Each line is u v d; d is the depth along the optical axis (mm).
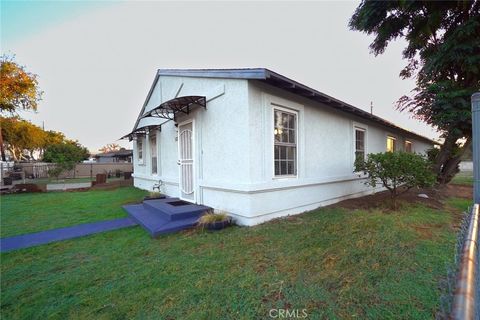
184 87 6691
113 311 2107
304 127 5875
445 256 2916
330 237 3527
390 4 8039
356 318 1889
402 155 5465
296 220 4836
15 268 3023
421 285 2299
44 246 3811
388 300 2086
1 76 17312
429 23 7910
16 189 10930
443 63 7422
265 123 4859
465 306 759
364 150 8648
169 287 2443
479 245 1705
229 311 2031
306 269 2695
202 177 5801
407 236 3555
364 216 4465
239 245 3531
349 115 7738
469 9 7422
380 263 2738
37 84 19062
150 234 4230
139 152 12055
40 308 2199
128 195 9477
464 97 7250
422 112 8398
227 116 4961
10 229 4785
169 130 7922
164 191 8367
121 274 2775
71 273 2852
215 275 2645
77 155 22469
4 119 22500
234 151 4789
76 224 5137
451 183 11836
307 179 5859
